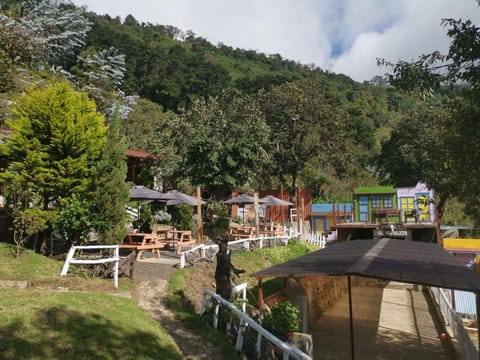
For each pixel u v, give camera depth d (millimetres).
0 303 7121
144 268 12242
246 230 24031
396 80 5957
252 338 7754
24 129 12812
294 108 36062
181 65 78875
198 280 11930
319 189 49219
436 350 10922
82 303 7762
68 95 13617
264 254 17109
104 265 10930
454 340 11172
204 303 9297
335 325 13305
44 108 12828
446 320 12992
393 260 8109
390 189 31141
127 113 39750
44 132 13055
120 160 12648
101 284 9938
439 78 5660
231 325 8555
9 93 20156
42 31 33688
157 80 75375
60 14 41906
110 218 12203
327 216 35938
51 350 5527
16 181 12305
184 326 8305
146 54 78188
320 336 11945
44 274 10016
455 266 7758
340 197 46969
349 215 33844
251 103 32656
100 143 13828
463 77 5492
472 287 6016
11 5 35562
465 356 9352
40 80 25625
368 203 31609
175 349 6887
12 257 11039
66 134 12867
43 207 13000
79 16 43156
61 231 12125
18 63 22750
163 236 20016
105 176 12320
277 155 37812
